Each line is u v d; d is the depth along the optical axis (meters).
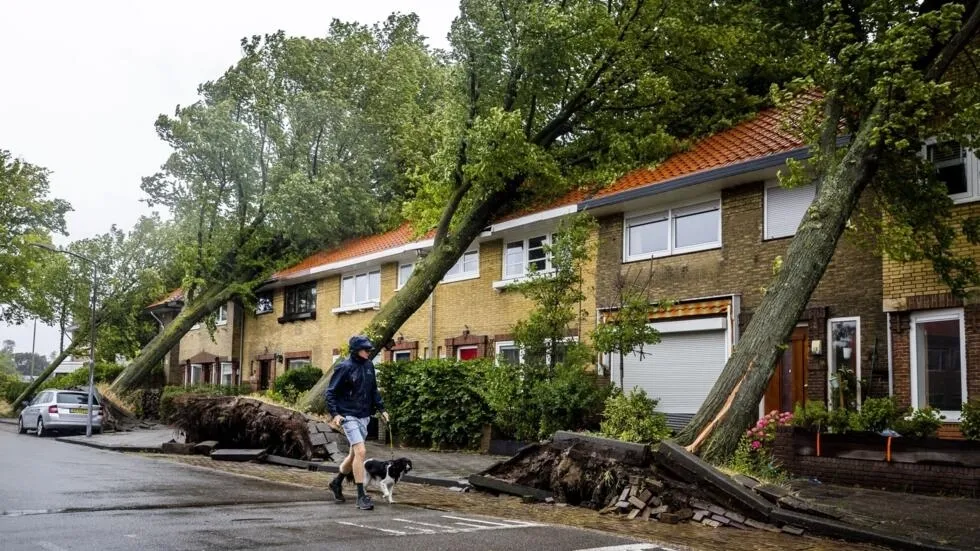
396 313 19.34
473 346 23.02
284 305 33.19
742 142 17.20
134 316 39.41
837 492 11.48
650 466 10.12
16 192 40.34
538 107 20.34
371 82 32.47
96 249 39.09
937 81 11.51
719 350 16.50
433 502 10.59
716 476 9.55
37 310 40.16
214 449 17.67
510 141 17.58
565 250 16.50
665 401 17.44
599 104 20.05
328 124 31.30
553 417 16.78
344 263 28.45
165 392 32.88
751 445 13.00
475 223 20.05
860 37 12.77
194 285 32.62
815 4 13.70
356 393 9.70
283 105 31.70
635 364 18.14
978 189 12.80
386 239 28.34
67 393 28.12
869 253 14.10
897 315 13.44
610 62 19.06
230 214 32.28
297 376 26.86
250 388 33.72
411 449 19.52
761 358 10.66
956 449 11.23
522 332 16.88
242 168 31.05
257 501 9.88
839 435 12.50
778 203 15.71
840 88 11.89
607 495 10.15
